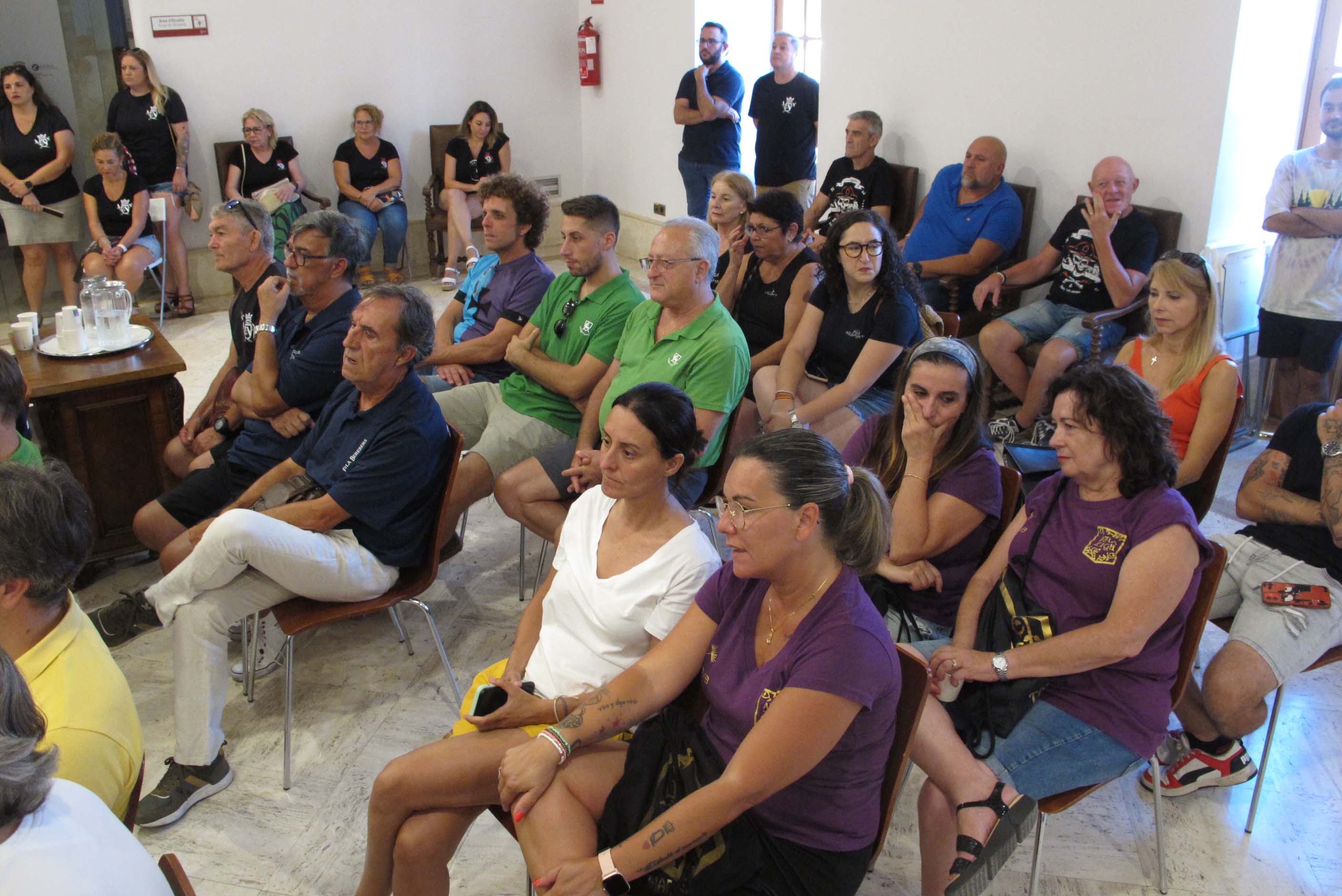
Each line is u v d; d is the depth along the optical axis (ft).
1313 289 12.32
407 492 7.93
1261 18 12.31
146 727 8.53
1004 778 6.08
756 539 5.00
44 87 20.43
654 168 24.06
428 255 25.12
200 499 9.75
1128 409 6.11
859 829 5.17
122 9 20.70
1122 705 6.11
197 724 7.52
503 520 12.23
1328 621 7.07
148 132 20.21
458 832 5.79
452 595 10.53
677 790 5.26
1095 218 12.77
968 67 15.44
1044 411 11.99
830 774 5.03
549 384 10.27
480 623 10.01
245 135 21.49
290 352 9.79
